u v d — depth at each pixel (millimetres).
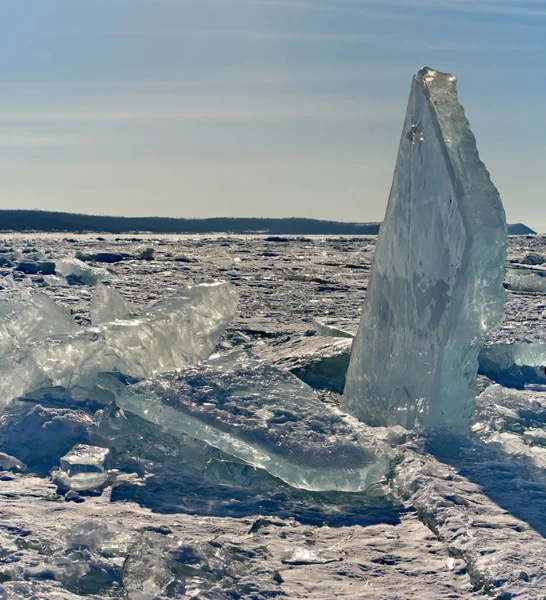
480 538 2979
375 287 5137
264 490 3721
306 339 7266
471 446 4219
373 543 3104
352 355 5328
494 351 6895
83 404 4742
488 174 4359
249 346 7566
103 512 3297
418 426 4414
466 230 4180
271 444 3725
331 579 2771
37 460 4031
